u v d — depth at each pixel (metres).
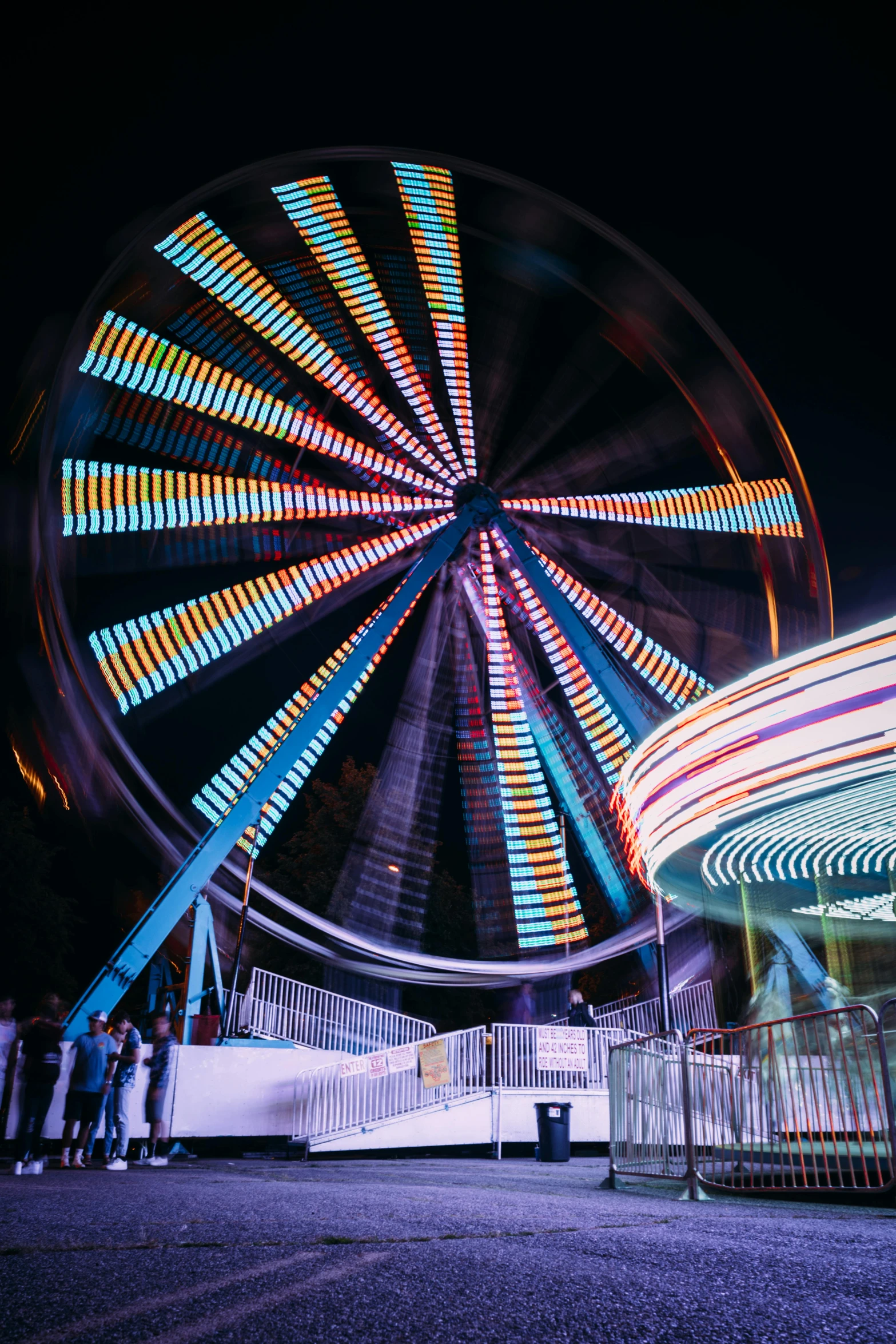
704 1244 3.91
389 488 26.41
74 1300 2.69
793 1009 14.66
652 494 26.53
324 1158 13.73
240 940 18.31
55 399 17.30
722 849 11.39
